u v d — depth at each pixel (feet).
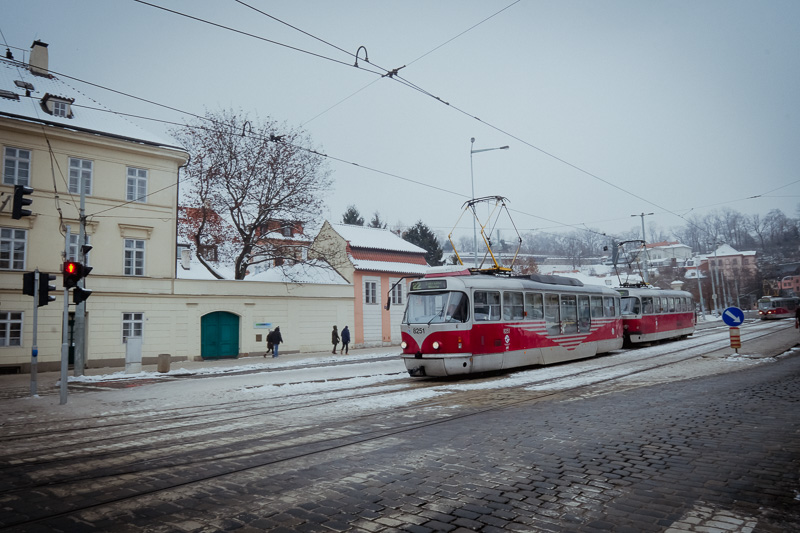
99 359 82.94
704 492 17.30
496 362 53.21
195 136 101.60
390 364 75.51
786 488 17.48
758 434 24.89
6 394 50.47
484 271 60.49
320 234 129.80
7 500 17.83
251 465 21.66
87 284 82.79
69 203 83.71
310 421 31.04
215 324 95.61
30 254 79.87
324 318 109.40
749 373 48.80
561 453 22.39
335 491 18.12
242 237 106.11
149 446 25.71
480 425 28.50
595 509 16.03
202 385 53.83
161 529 15.08
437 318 50.83
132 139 89.10
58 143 83.30
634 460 21.13
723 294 276.82
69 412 37.65
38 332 79.05
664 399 35.50
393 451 23.36
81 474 20.89
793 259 343.26
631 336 88.33
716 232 388.98
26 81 91.40
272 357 97.09
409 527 14.88
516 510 16.05
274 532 14.71
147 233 90.48
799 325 105.40
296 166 107.65
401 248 134.21
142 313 87.56
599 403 34.65
